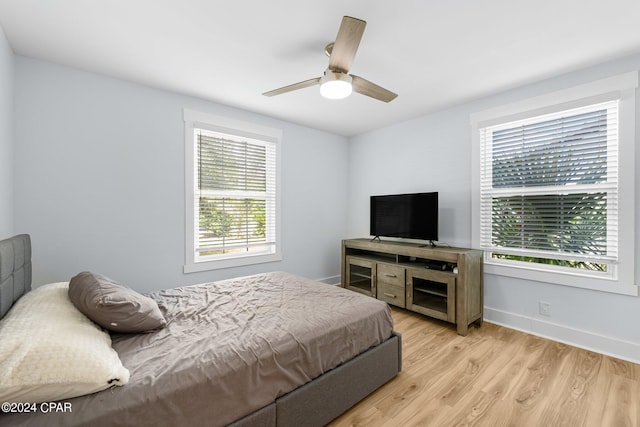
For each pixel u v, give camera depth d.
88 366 0.99
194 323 1.60
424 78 2.51
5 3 1.57
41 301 1.38
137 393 1.00
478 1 1.56
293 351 1.39
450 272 2.78
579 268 2.43
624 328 2.17
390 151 3.92
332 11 1.66
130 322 1.40
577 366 2.06
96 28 1.81
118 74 2.44
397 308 3.39
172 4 1.60
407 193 3.70
